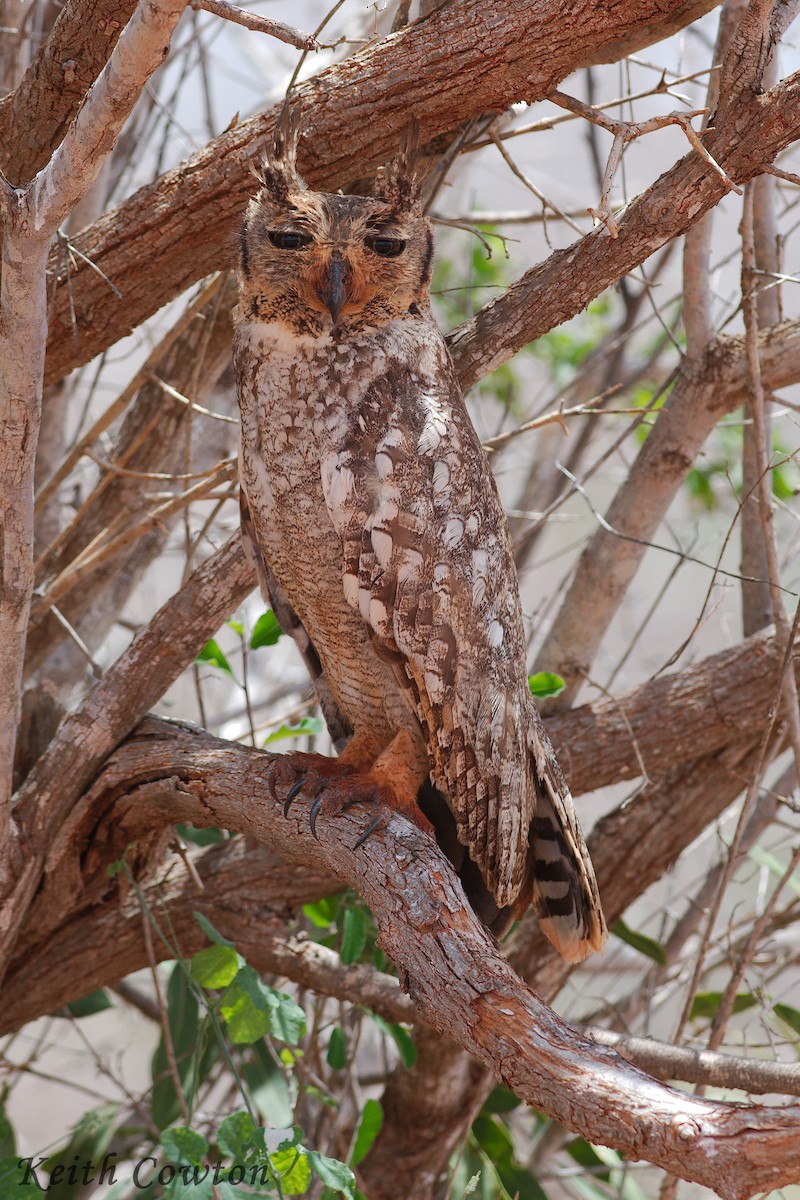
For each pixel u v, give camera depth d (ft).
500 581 21.67
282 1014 22.52
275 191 21.95
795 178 19.07
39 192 17.26
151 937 27.22
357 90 21.52
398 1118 30.27
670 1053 22.76
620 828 28.71
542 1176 33.14
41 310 18.44
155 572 52.31
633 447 52.70
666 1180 24.89
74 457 28.09
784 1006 30.78
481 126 24.56
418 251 22.33
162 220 23.07
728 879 24.84
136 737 25.07
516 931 29.84
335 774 21.75
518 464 49.52
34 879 24.66
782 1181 12.38
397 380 21.56
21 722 26.48
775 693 26.66
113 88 16.06
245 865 27.63
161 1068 28.27
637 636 28.94
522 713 21.65
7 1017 27.40
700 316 27.68
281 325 21.86
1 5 31.27
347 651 22.68
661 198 20.20
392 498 20.70
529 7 19.94
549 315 22.52
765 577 31.07
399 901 17.87
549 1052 14.88
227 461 26.05
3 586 20.62
